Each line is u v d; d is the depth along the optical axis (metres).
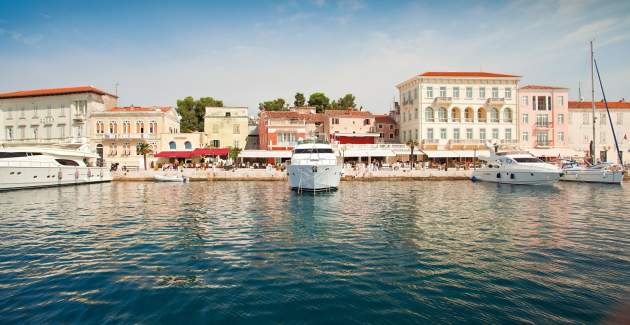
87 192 32.56
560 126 59.94
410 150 56.44
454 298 8.48
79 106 57.50
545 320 7.41
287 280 9.65
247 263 11.05
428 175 46.66
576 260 11.11
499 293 8.71
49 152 37.78
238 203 24.52
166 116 58.88
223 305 8.19
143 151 51.03
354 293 8.80
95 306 8.13
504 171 39.56
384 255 11.79
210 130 61.75
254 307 8.09
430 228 15.87
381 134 66.25
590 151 55.34
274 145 57.88
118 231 15.50
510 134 59.34
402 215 19.31
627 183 39.47
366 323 7.41
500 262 10.97
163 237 14.38
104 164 50.50
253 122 77.81
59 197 28.56
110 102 62.28
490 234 14.63
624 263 10.78
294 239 13.99
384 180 46.16
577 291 8.77
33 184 35.53
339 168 32.16
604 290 8.80
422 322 7.42
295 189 31.19
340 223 17.14
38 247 12.90
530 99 59.84
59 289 9.06
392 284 9.34
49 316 7.68
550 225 16.41
